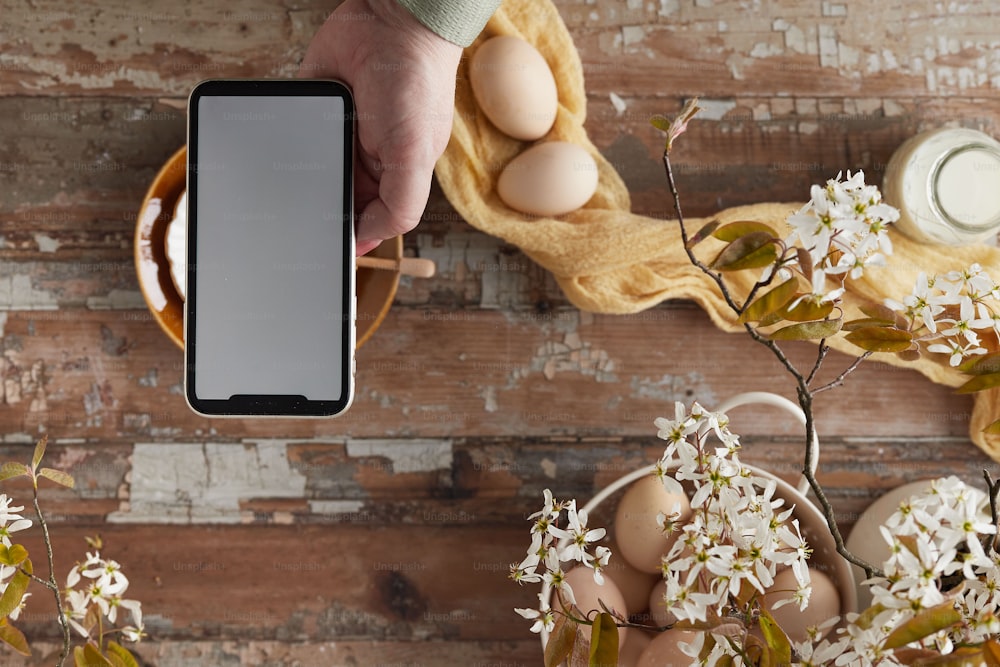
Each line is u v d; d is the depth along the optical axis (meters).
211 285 0.58
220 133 0.58
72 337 0.78
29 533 0.77
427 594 0.77
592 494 0.78
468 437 0.78
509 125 0.72
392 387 0.78
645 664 0.62
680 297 0.76
